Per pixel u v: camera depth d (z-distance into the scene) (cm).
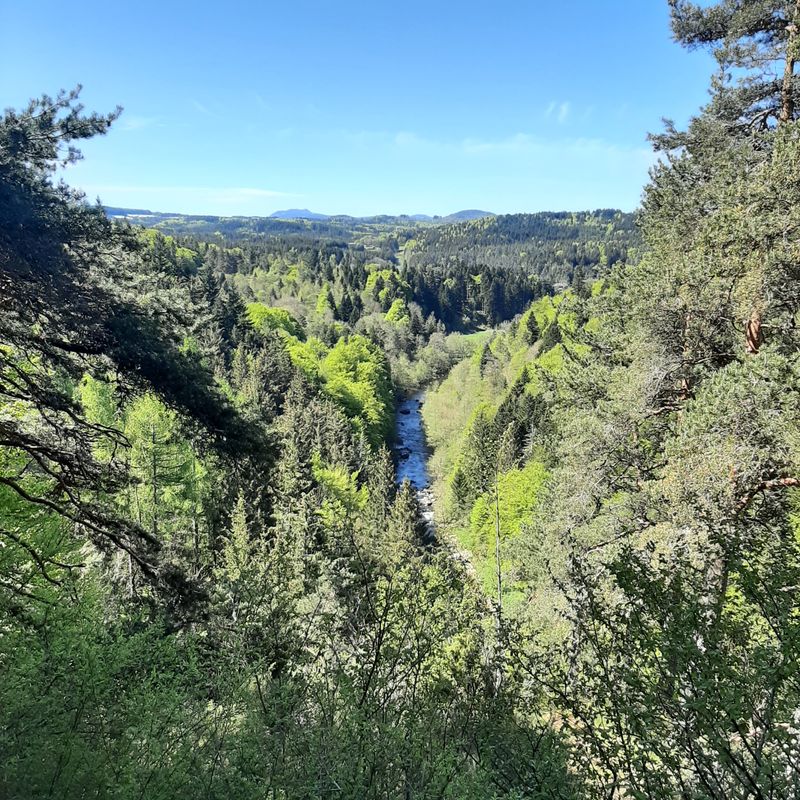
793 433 748
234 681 411
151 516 2272
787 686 270
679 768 276
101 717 384
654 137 1285
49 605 509
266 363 6438
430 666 442
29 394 664
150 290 691
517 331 9675
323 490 3788
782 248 870
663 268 1137
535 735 383
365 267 16900
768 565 313
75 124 596
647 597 323
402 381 9869
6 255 567
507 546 1528
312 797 337
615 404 1202
